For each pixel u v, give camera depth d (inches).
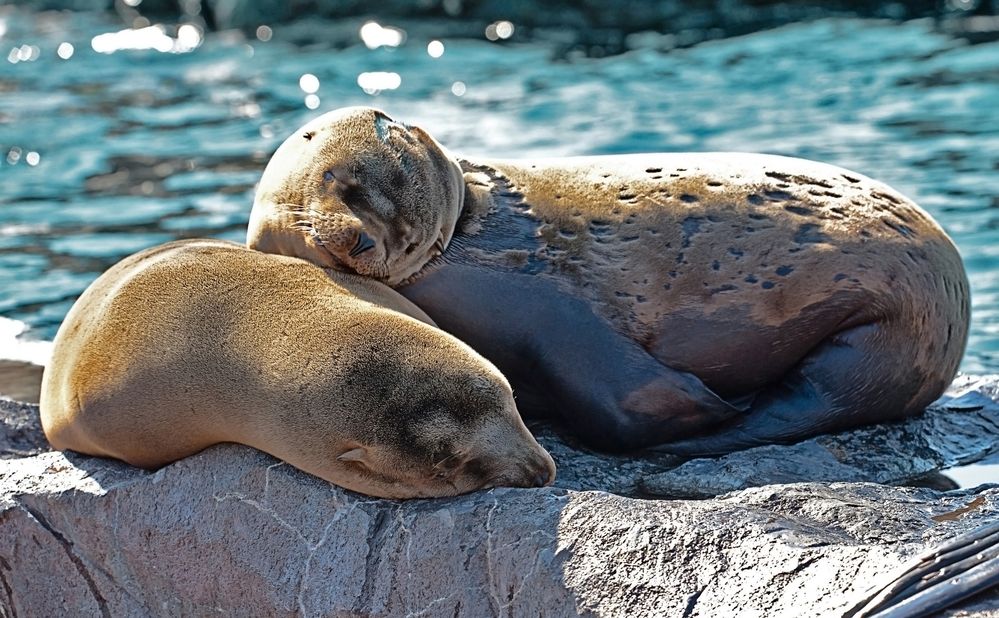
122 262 735.7
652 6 2431.1
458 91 1982.0
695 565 550.9
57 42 2452.0
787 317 764.6
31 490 696.4
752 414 768.9
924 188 1403.8
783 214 773.9
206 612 661.9
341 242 689.6
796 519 585.3
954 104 1738.4
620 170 796.6
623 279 764.0
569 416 759.1
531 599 575.8
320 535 638.5
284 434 641.6
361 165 714.8
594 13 2445.9
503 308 756.0
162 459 690.2
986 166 1471.5
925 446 773.3
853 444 765.3
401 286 757.3
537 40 2352.4
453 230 764.0
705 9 2434.8
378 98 1962.4
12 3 2824.8
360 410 631.8
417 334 650.2
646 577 554.3
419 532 620.4
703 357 772.6
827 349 768.3
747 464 722.8
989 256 1212.5
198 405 655.1
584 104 1846.7
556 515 596.1
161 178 1615.4
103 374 669.9
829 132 1637.6
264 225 724.0
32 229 1432.1
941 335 784.3
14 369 1021.8
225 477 664.4
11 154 1731.1
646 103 1833.2
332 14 2546.8
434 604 604.4
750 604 525.0
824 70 1964.8
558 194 785.6
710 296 762.8
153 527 666.8
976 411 834.2
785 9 2411.4
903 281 763.4
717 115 1745.8
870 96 1803.6
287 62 2250.2
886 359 766.5
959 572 499.8
